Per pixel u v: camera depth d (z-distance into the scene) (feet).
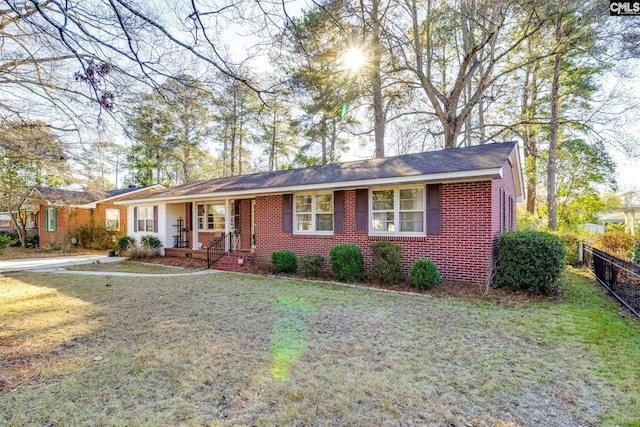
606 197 115.85
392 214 30.86
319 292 25.82
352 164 38.68
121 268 41.45
